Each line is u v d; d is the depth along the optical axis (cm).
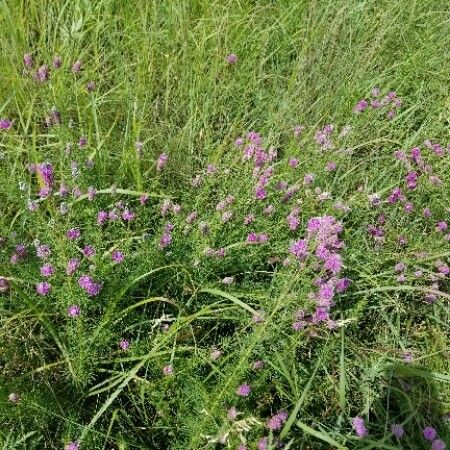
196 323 64
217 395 54
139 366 55
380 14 101
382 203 80
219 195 72
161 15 96
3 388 54
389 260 75
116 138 82
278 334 59
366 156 87
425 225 82
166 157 72
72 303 57
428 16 107
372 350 67
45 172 60
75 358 56
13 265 60
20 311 59
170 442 56
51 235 59
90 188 63
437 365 69
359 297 71
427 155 87
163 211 67
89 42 92
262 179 68
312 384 63
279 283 65
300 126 81
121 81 85
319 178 78
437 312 73
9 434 52
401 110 96
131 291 63
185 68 87
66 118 77
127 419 57
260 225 70
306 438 59
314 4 97
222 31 91
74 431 55
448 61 103
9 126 70
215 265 67
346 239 75
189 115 85
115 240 65
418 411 64
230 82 88
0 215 65
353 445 61
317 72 93
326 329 64
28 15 92
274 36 99
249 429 51
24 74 78
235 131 83
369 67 96
